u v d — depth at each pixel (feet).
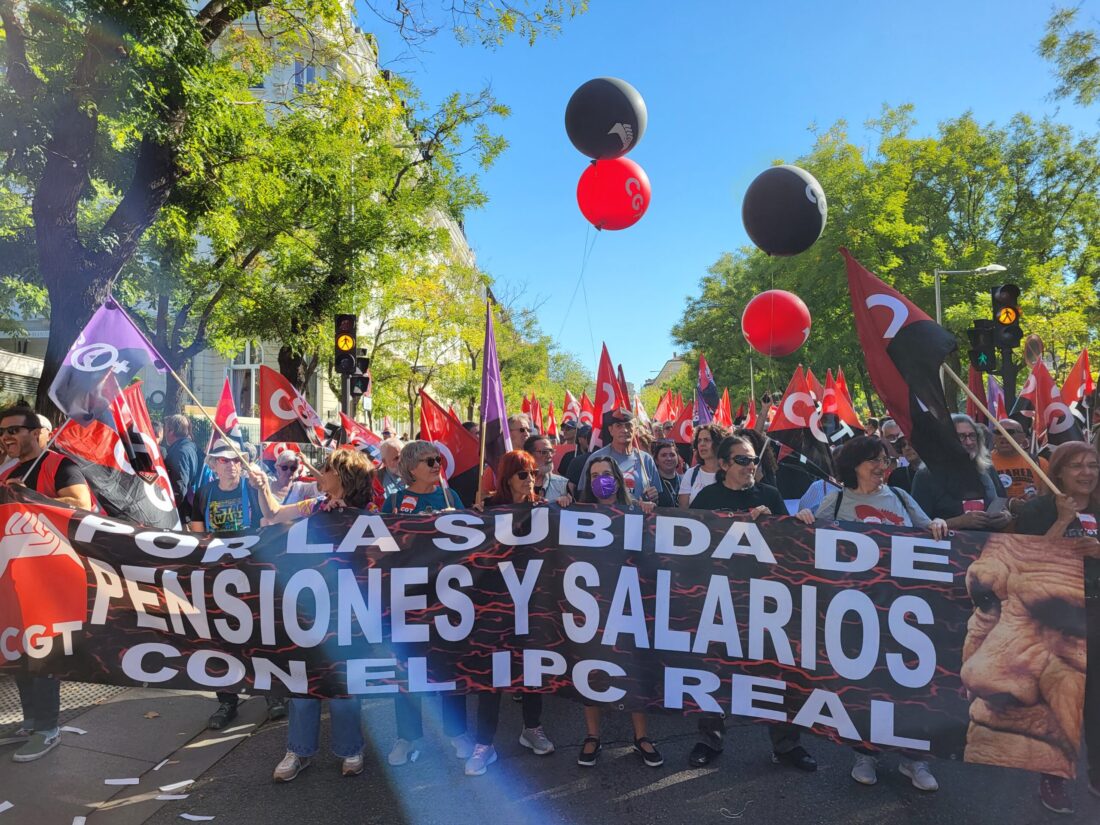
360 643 12.27
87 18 23.97
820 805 11.86
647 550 12.13
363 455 13.46
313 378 91.15
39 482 13.55
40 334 94.17
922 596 11.25
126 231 28.86
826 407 29.63
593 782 12.83
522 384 141.90
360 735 13.25
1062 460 11.63
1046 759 10.67
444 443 18.93
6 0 25.23
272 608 12.26
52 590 12.36
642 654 12.09
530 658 12.30
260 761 13.79
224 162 36.58
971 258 88.94
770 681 11.73
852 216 89.20
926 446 12.37
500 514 12.48
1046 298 84.89
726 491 14.74
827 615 11.54
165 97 27.32
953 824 11.18
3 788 12.23
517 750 14.29
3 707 15.31
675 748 14.24
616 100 19.65
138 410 15.40
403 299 80.02
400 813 11.80
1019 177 92.84
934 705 11.12
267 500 14.89
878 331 12.63
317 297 51.55
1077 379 27.94
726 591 11.88
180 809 11.92
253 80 42.11
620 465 18.13
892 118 94.58
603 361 27.14
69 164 27.22
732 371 138.72
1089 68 52.31
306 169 43.83
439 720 15.96
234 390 90.02
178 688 12.30
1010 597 10.93
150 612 12.35
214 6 32.45
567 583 12.28
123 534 12.39
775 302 22.04
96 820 11.53
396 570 12.34
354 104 46.50
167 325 55.21
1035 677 10.75
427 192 55.88
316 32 39.17
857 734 11.36
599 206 21.29
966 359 87.25
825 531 11.62
